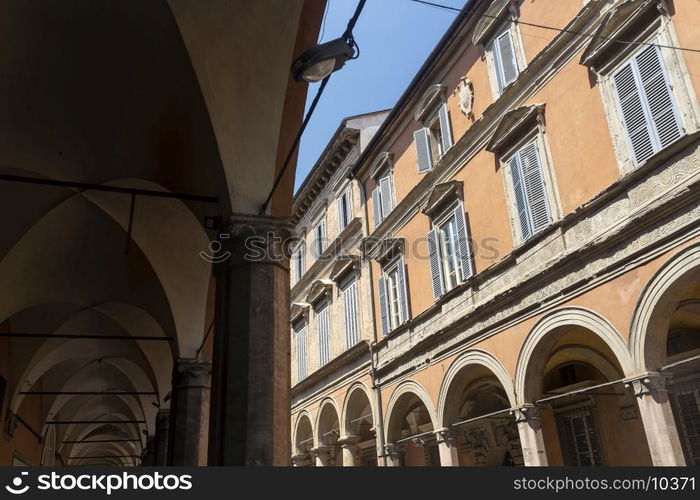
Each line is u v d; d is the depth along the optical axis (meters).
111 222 11.88
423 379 16.61
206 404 12.04
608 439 13.46
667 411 9.29
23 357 17.33
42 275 13.59
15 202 11.19
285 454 5.78
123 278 13.71
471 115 15.71
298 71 4.95
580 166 11.62
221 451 5.74
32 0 6.74
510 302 13.15
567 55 12.20
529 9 13.67
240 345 6.02
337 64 4.95
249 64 6.82
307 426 26.19
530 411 12.12
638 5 10.28
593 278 10.82
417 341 17.17
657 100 9.92
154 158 8.96
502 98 14.00
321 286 24.97
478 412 18.02
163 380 18.00
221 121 6.76
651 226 9.71
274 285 6.35
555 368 14.91
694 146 9.09
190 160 8.20
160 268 12.08
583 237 11.31
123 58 7.40
